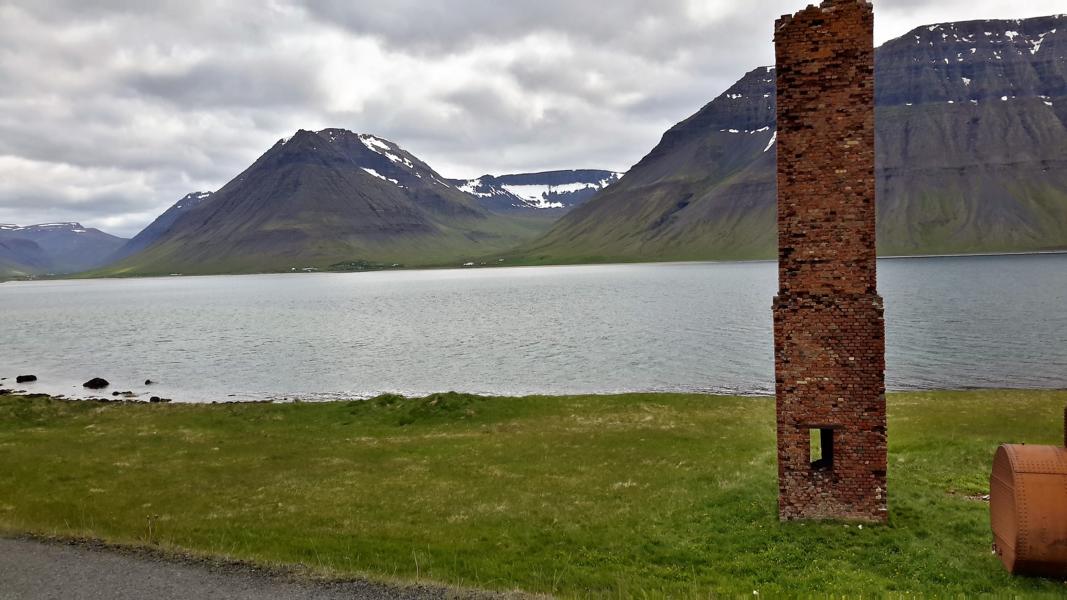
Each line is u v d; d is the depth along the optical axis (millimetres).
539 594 18375
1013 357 77188
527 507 28203
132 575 19406
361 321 152250
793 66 22203
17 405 57812
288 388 77312
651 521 25312
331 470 36219
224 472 35906
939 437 38688
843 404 22516
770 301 161500
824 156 22125
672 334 110125
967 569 19672
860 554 20922
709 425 46781
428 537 24516
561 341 107812
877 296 22047
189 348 115750
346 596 18000
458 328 131875
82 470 36281
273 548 22828
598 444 41281
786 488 23203
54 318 191750
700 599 18375
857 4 21672
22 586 18625
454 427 48688
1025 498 18703
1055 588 18484
